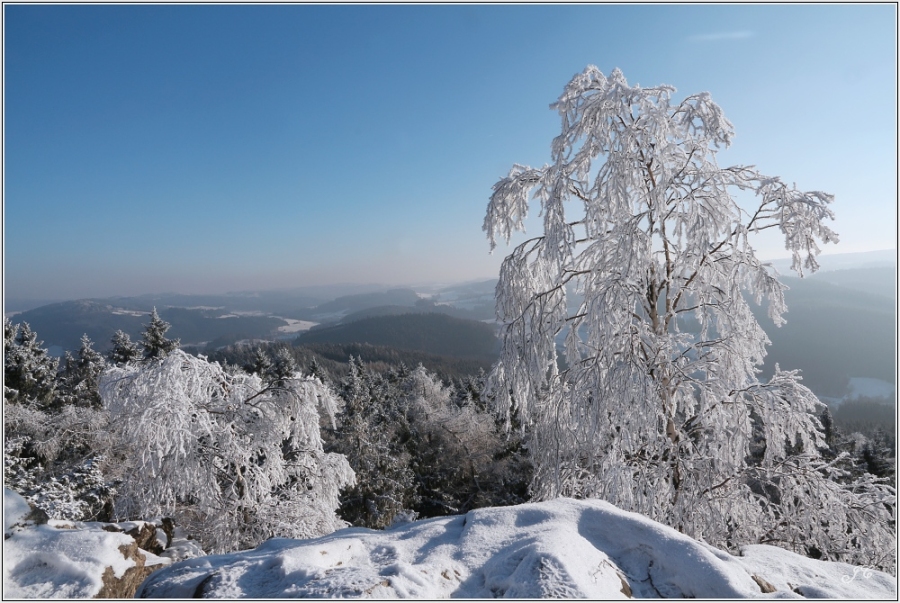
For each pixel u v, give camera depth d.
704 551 3.56
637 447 7.05
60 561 3.99
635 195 7.76
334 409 12.11
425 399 31.48
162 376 9.95
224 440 10.40
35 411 18.12
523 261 8.62
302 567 3.43
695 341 7.50
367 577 3.23
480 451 26.03
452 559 3.68
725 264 8.07
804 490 7.19
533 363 7.98
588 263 8.55
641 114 7.09
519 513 4.29
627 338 6.96
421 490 25.61
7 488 4.65
